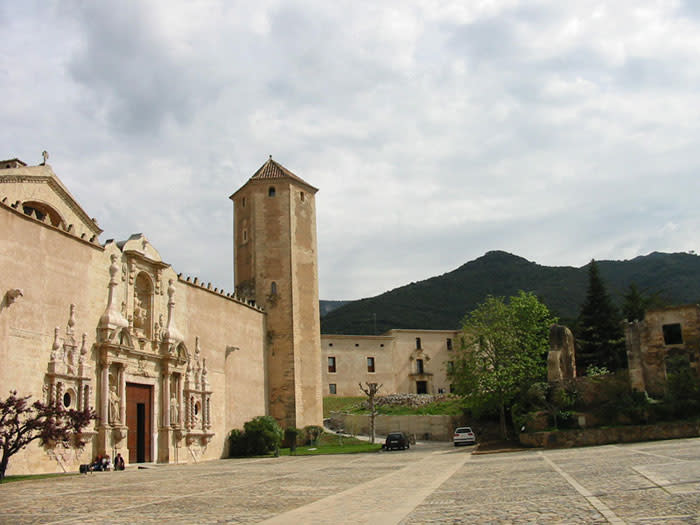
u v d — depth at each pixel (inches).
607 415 1604.3
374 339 3651.6
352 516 460.8
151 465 1472.7
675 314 1685.5
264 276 2384.4
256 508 529.7
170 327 1696.6
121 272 1537.9
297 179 2507.4
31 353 1208.8
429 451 1800.0
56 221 1496.1
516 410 1924.2
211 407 1889.8
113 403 1438.2
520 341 2144.4
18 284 1194.0
